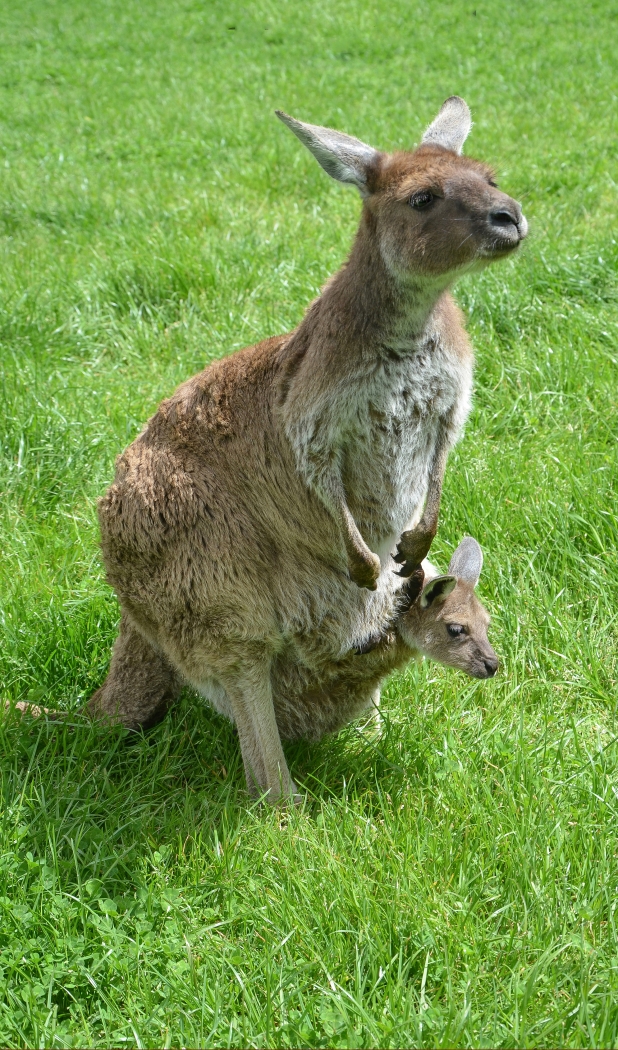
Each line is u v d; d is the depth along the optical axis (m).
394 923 3.76
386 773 4.75
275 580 4.79
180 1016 3.53
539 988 3.56
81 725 4.89
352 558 4.59
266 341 4.96
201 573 4.70
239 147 11.99
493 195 4.35
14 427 6.64
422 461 4.80
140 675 5.11
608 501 5.91
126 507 4.82
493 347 7.29
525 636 5.32
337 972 3.64
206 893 4.05
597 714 4.96
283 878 4.04
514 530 5.85
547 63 15.23
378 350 4.46
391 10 19.23
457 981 3.62
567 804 4.29
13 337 7.74
